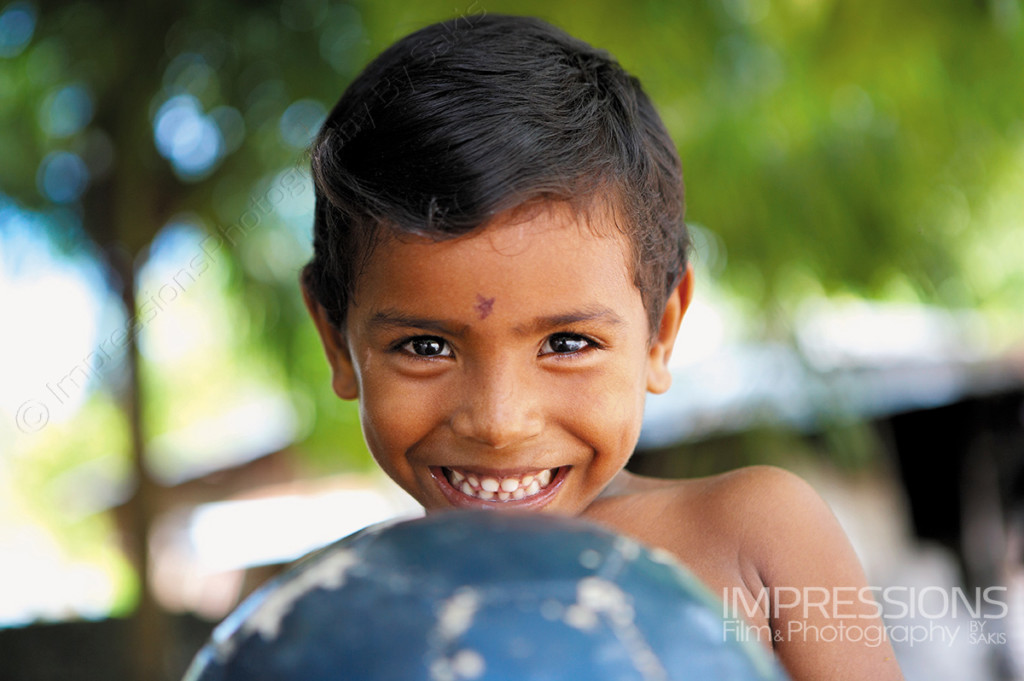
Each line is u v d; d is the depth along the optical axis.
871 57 3.32
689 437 3.87
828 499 4.20
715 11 3.38
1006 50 3.27
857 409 3.97
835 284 3.88
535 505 1.14
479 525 0.63
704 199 3.58
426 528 0.63
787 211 3.66
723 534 1.23
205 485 8.19
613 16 3.20
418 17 3.13
